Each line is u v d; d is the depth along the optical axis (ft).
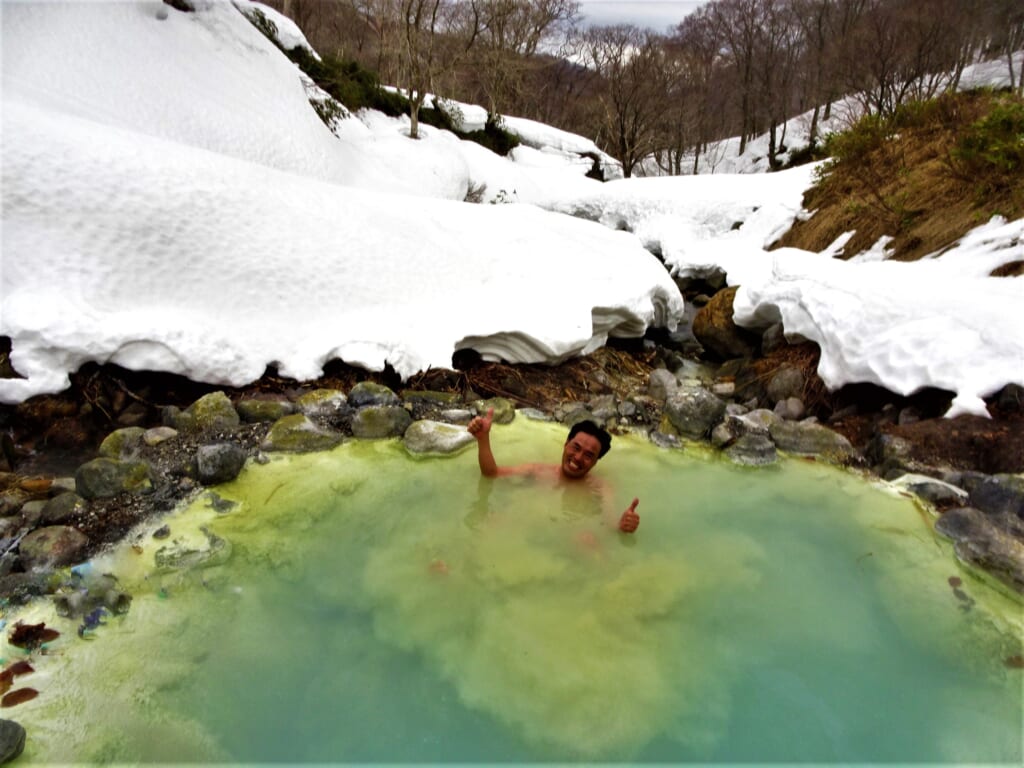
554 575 8.98
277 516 10.21
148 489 10.57
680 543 9.93
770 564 9.48
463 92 106.32
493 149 81.97
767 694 7.10
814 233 35.86
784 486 12.10
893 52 72.54
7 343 12.31
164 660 7.23
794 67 106.73
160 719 6.48
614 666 7.40
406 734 6.49
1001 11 80.89
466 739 6.46
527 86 108.88
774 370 18.56
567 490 11.28
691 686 7.17
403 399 15.08
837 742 6.54
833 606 8.57
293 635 7.76
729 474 12.65
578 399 17.12
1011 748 6.50
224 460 11.10
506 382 17.03
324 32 96.27
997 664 7.63
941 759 6.36
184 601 8.18
